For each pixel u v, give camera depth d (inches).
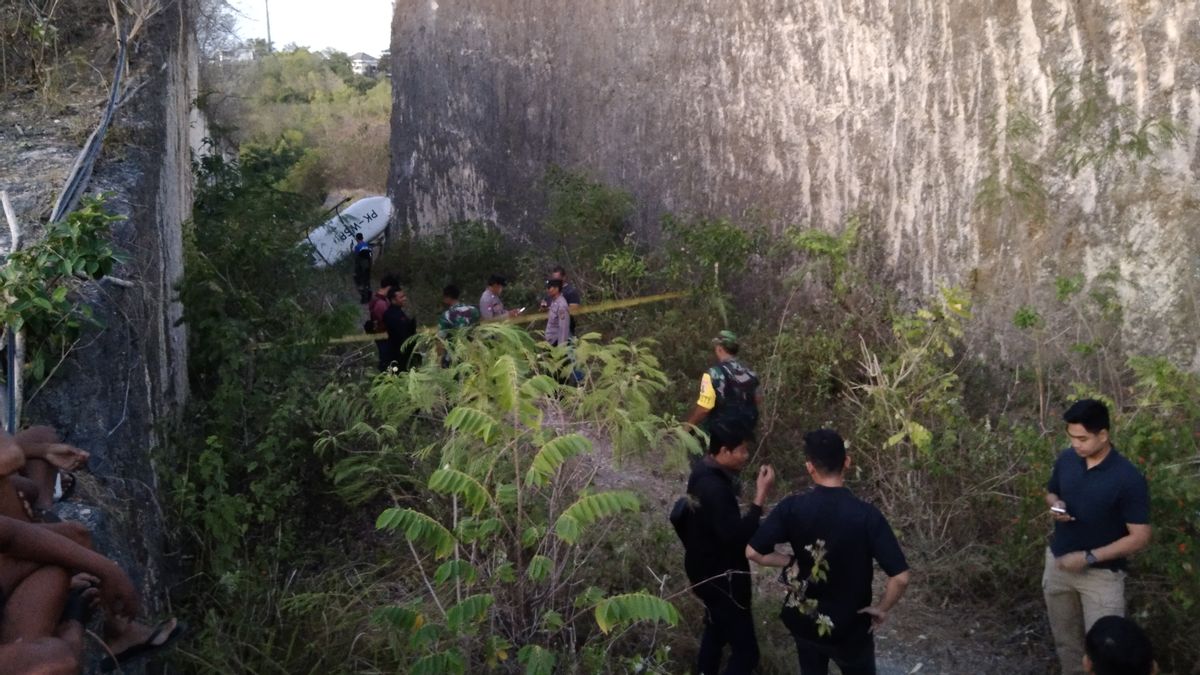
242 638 202.4
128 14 343.9
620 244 522.0
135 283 229.1
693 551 195.8
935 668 221.1
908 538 262.1
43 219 238.4
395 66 829.2
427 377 221.9
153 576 195.8
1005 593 238.1
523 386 188.1
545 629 195.0
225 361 296.2
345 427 269.6
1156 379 224.1
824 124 403.2
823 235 370.9
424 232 793.6
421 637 173.9
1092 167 301.9
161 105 319.3
